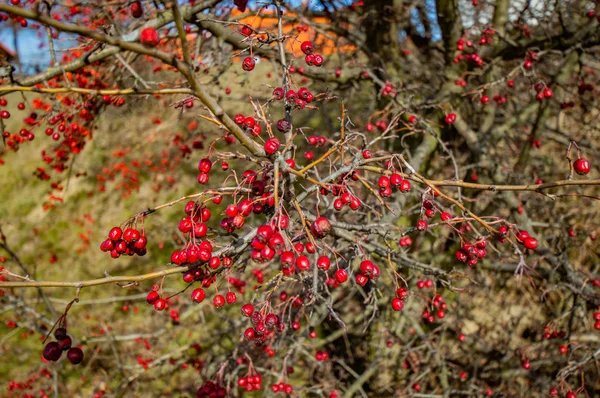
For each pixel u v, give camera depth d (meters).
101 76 4.12
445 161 5.61
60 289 7.83
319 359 3.93
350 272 2.46
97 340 5.29
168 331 5.77
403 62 5.62
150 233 7.73
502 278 5.79
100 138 9.35
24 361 6.49
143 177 9.15
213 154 2.11
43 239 8.72
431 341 4.83
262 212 2.14
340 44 5.85
